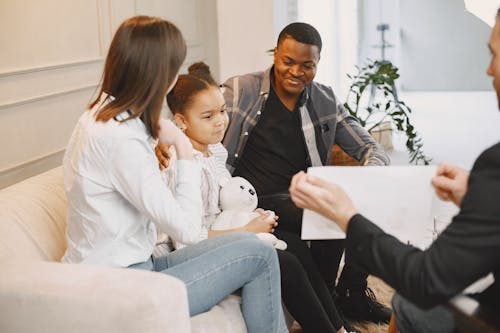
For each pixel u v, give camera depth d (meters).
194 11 4.70
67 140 3.19
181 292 1.51
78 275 1.56
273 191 2.60
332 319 2.26
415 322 1.54
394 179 1.52
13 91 2.77
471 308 1.33
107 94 1.73
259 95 2.62
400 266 1.23
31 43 2.88
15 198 1.92
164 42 1.66
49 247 1.88
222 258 1.80
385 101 7.01
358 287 2.59
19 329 1.53
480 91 7.59
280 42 2.55
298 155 2.64
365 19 6.64
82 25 3.29
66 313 1.49
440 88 7.61
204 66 2.51
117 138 1.64
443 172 1.49
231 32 4.31
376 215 1.52
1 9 2.68
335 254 2.52
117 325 1.46
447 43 7.46
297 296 2.07
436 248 1.20
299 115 2.62
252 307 1.86
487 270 1.17
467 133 6.03
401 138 5.99
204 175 2.22
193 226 1.75
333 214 1.36
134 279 1.53
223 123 2.24
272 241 2.15
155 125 1.73
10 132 2.75
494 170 1.17
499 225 1.14
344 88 6.39
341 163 2.83
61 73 3.12
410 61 7.57
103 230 1.69
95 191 1.67
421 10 7.34
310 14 5.91
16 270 1.60
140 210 1.69
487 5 2.78
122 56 1.67
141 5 3.94
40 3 2.94
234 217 2.24
